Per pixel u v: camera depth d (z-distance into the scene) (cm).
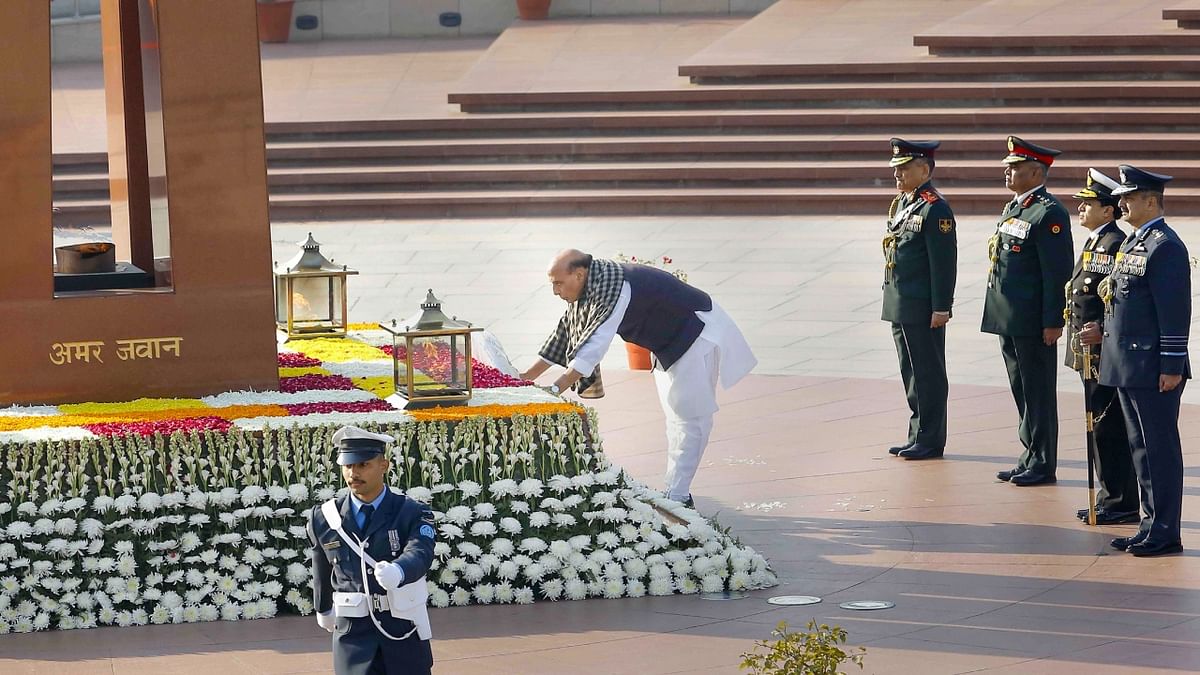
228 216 1666
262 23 5716
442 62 5331
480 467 1537
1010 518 1742
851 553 1622
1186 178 3844
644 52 5044
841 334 2819
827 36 4794
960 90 4247
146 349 1656
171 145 1639
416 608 1071
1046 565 1562
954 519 1742
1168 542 1591
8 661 1308
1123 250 1608
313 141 4434
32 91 1585
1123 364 1597
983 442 2097
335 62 5356
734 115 4303
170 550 1453
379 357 1912
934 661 1266
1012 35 4369
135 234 1917
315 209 4184
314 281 2025
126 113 1898
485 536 1504
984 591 1478
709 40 5212
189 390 1672
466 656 1306
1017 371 1911
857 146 4138
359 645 1077
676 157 4244
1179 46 4247
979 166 3981
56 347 1628
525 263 3547
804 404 2336
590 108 4456
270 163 4372
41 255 1612
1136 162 3931
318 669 1270
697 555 1526
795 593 1490
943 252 1972
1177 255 1569
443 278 3412
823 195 4025
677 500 1750
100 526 1441
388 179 4253
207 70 1639
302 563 1466
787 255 3553
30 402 1628
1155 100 4131
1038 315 1859
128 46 1883
